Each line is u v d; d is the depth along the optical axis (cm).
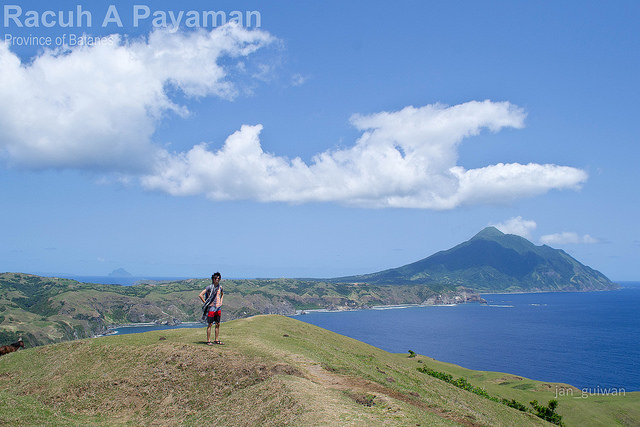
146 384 2417
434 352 17688
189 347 2769
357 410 1822
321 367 2767
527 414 4122
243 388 2233
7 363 3039
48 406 2267
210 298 2927
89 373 2619
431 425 1794
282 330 4538
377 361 4097
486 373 9200
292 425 1602
